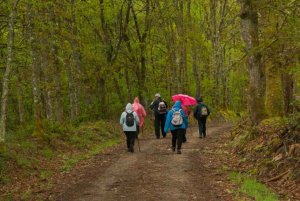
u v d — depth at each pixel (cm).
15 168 1265
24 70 2411
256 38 1516
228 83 4788
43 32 1862
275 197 947
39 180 1216
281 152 1223
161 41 3716
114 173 1229
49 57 2075
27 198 1018
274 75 1877
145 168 1280
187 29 3572
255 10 1473
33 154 1474
